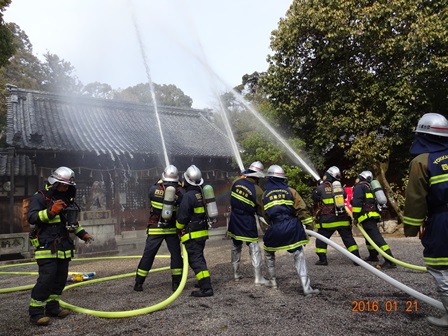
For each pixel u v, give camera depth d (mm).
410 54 11445
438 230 2848
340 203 6207
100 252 10297
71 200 4039
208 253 9602
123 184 14656
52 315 3846
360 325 3119
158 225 4922
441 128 2887
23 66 32156
